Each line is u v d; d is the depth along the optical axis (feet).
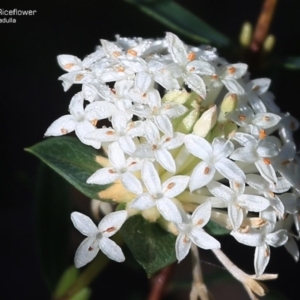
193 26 0.57
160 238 0.50
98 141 0.48
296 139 0.66
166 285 0.54
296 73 0.66
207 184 0.48
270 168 0.49
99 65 0.50
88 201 0.62
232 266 0.50
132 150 0.48
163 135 0.49
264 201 0.48
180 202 0.49
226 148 0.48
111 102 0.49
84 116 0.49
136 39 0.53
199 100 0.49
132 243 0.49
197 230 0.48
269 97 0.53
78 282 0.55
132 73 0.49
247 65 0.54
